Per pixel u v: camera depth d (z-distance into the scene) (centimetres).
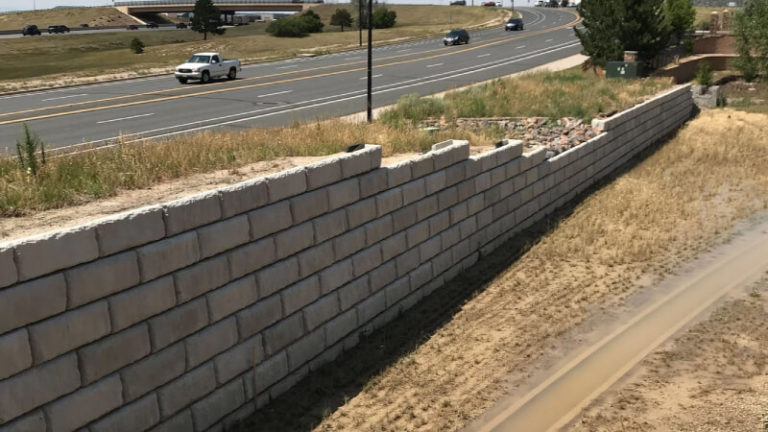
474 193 1227
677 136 2419
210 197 681
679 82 3669
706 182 1827
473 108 2316
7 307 503
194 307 667
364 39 7962
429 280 1108
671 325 991
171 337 643
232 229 707
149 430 627
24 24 16038
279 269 776
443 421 745
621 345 930
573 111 2159
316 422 740
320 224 838
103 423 582
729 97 3262
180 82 3997
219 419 708
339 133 1399
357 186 905
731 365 863
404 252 1028
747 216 1534
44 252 527
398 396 797
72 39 10781
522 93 2559
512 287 1145
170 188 862
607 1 3531
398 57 5262
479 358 893
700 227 1449
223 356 706
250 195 730
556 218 1536
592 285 1153
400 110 2352
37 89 3769
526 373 855
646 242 1334
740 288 1130
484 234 1285
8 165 902
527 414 760
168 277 637
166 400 643
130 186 854
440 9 13800
